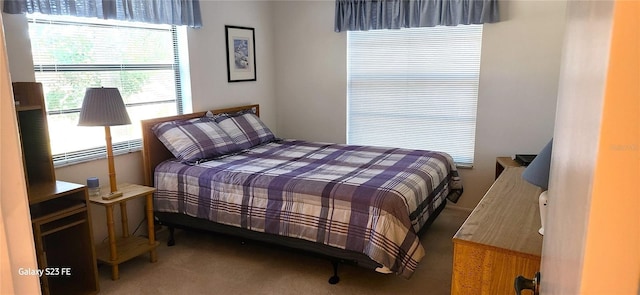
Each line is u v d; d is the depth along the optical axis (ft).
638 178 1.22
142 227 11.75
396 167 10.68
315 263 10.27
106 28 10.61
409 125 14.65
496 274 5.21
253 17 15.15
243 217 9.76
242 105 15.03
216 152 11.85
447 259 10.40
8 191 1.57
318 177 9.73
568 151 2.05
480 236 5.43
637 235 1.26
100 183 10.57
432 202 10.37
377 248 8.12
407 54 14.17
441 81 13.85
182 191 10.69
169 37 12.42
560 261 2.01
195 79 13.00
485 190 13.78
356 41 14.88
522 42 12.42
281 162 11.39
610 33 1.23
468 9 12.53
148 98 11.98
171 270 9.95
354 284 9.25
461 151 14.02
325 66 15.55
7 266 1.59
